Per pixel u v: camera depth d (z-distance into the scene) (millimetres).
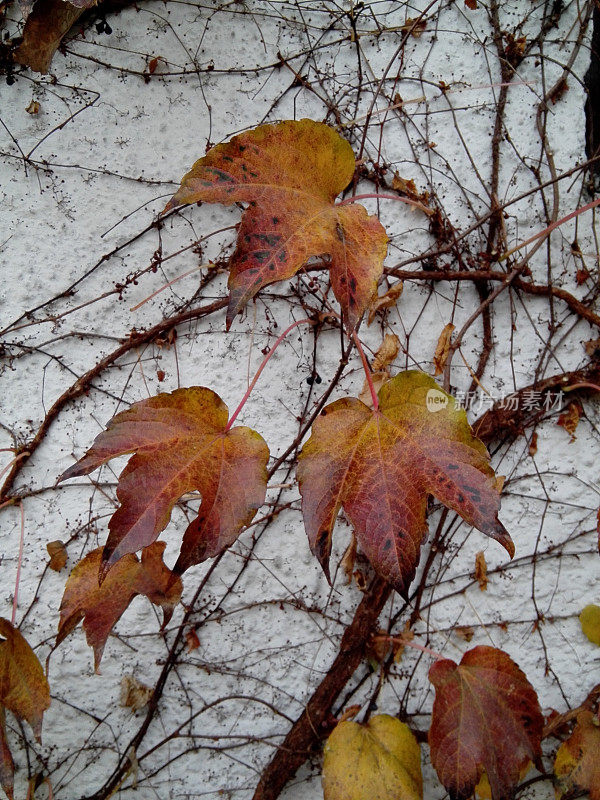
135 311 417
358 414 306
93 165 420
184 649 403
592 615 411
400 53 437
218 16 428
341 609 412
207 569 407
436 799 400
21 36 412
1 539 401
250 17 430
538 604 417
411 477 291
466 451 292
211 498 287
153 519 282
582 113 443
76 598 331
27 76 417
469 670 354
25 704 324
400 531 283
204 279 419
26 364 411
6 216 415
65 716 394
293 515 414
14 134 415
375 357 415
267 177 288
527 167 436
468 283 432
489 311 429
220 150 289
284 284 424
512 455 423
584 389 422
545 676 412
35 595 398
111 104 422
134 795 395
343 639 405
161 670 400
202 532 281
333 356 422
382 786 336
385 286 427
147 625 402
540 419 424
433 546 415
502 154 438
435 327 427
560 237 434
